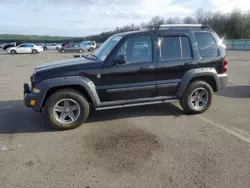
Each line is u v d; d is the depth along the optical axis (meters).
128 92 4.29
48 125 4.34
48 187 2.52
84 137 3.81
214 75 4.75
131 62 4.20
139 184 2.56
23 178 2.68
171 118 4.66
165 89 4.52
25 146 3.50
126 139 3.71
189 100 4.72
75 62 4.22
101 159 3.10
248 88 7.39
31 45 30.92
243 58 18.77
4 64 15.93
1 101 6.05
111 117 4.76
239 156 3.11
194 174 2.72
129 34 4.22
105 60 4.09
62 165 2.95
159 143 3.55
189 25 4.67
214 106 5.43
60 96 3.94
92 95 4.06
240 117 4.66
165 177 2.68
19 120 4.63
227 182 2.56
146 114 4.92
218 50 4.80
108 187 2.51
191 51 4.57
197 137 3.74
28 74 10.98
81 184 2.56
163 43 4.40
